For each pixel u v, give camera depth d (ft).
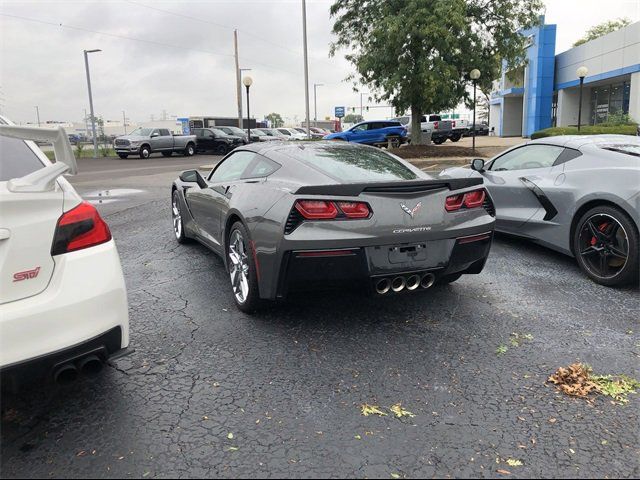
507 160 21.22
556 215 17.85
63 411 9.09
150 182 50.42
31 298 7.79
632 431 8.46
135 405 9.27
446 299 14.75
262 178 13.85
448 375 10.36
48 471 7.50
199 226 18.17
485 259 13.58
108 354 8.51
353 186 11.49
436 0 62.44
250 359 11.05
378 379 10.19
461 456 7.85
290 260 11.51
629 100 107.24
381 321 13.15
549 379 10.16
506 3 68.28
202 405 9.27
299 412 9.04
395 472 7.49
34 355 7.60
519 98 158.71
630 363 10.86
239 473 7.47
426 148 74.02
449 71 63.16
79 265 8.23
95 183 50.31
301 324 12.95
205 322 13.07
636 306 14.16
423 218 12.00
